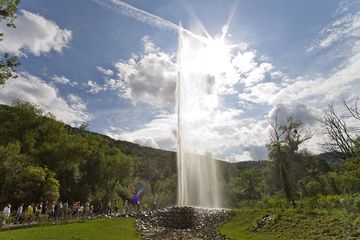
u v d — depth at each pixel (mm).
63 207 35969
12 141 63094
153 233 31188
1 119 67438
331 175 59625
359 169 39062
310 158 68250
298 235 25625
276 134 57656
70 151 70750
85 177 82312
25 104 69375
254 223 32062
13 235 21188
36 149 67062
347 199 28781
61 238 21734
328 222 26406
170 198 76062
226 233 30766
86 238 23250
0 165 48156
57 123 73562
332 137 48562
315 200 35781
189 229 34938
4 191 48125
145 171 121188
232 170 97562
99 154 87000
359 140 41750
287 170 56719
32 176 50531
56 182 54250
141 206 72188
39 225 27984
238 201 75625
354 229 23203
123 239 25953
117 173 88125
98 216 37844
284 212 32438
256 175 83938
